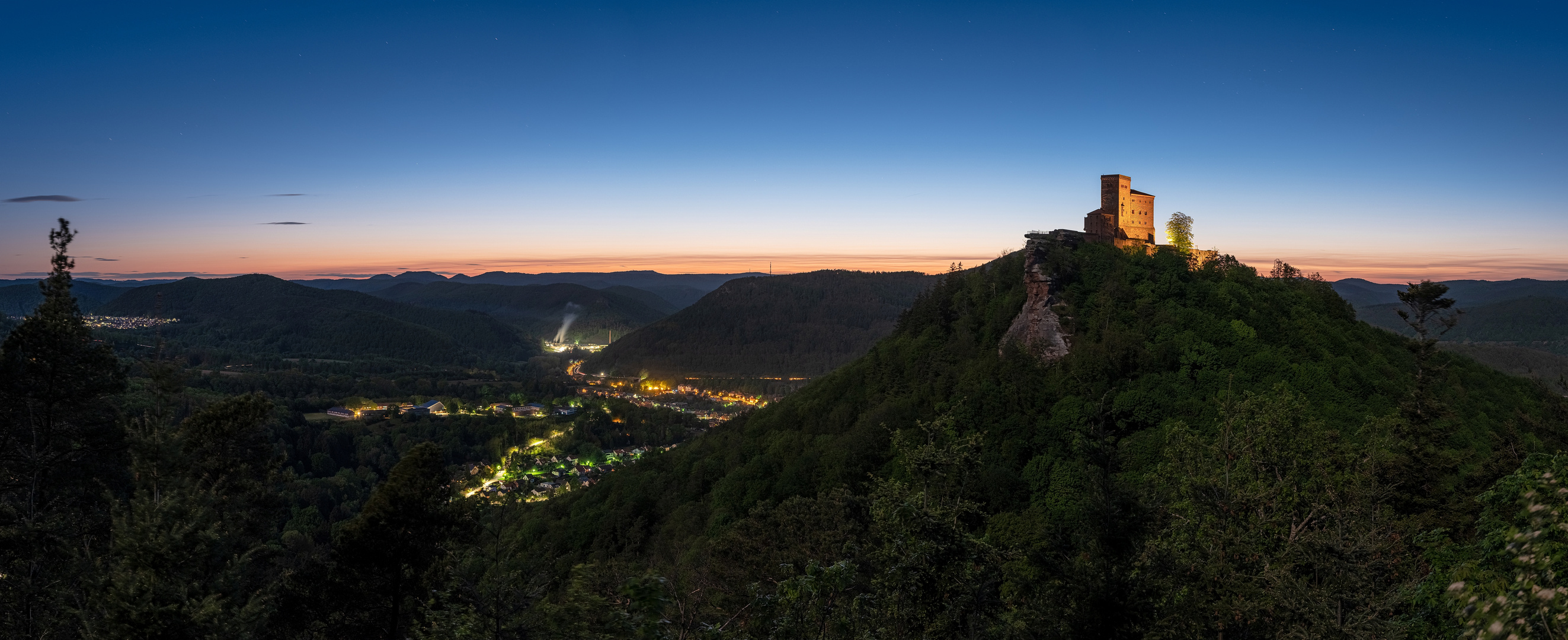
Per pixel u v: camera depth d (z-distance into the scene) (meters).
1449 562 25.12
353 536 35.91
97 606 22.12
